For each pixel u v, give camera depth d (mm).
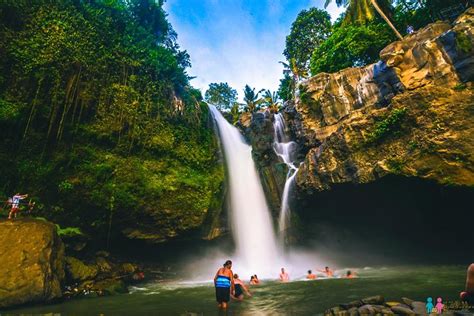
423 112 14883
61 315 8078
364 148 16516
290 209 21312
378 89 18250
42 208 14594
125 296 11516
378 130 15992
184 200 18188
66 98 15648
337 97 19969
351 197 17969
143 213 16953
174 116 20875
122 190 16484
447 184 13766
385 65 17859
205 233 19281
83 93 16438
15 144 14383
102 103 17203
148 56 20844
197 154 20797
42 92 15078
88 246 15898
